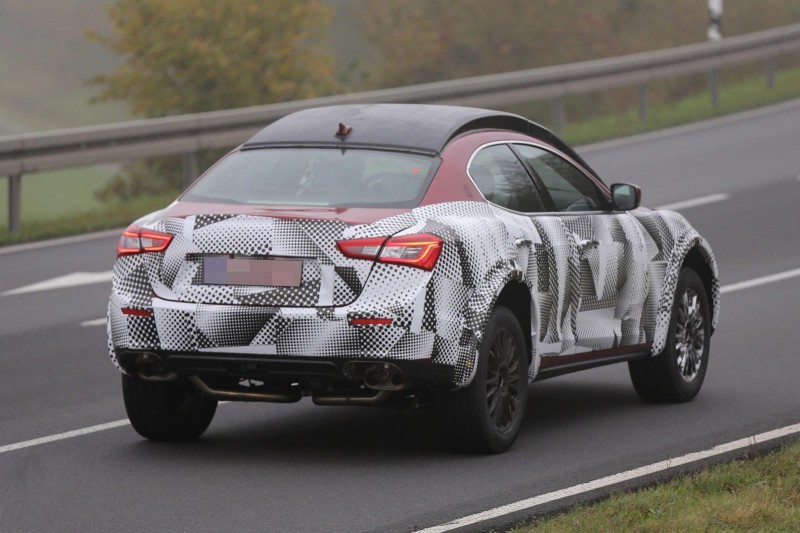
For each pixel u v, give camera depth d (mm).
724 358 21094
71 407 18250
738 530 11859
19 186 34562
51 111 121938
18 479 14422
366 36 75312
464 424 14828
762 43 60281
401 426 16953
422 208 14562
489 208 15289
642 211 18297
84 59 136375
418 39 72812
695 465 14633
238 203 14828
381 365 14070
